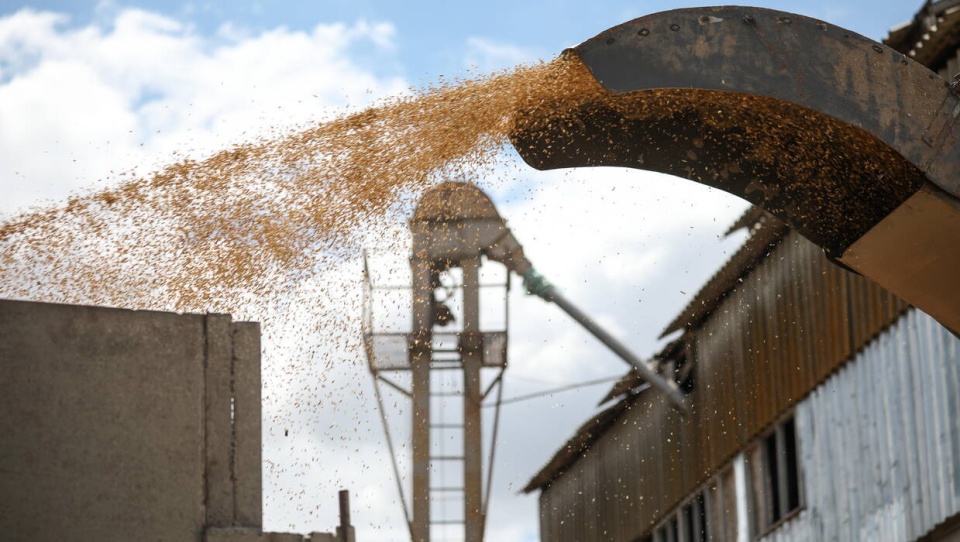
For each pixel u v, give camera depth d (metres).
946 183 6.16
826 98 6.13
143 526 4.87
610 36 6.15
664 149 6.92
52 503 4.80
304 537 5.02
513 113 6.80
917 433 13.04
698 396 18.38
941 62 12.52
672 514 19.20
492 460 17.67
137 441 4.94
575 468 23.19
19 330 4.93
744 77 6.11
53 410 4.89
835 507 14.74
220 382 5.12
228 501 5.00
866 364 14.12
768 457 16.69
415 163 6.73
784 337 16.00
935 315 6.70
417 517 17.42
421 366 17.44
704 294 17.89
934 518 12.66
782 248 15.99
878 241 6.49
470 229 16.94
